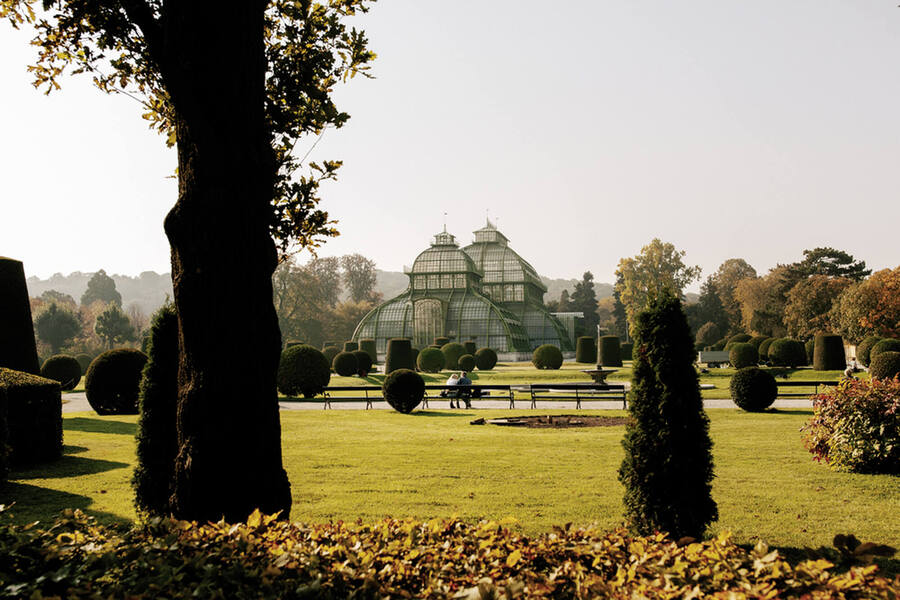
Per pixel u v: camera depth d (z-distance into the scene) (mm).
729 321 103938
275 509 6281
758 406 23891
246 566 4348
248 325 6184
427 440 16969
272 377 6402
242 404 6117
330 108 8008
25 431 13883
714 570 4016
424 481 11812
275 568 4102
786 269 85125
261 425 6238
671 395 7719
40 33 7531
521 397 33688
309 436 17938
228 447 6047
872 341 46594
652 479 7695
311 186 8047
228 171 6117
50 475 12820
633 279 88812
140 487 8695
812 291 68312
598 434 18047
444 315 81938
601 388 26797
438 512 9586
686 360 7824
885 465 12281
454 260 86188
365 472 12688
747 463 13469
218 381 6070
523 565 4668
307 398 33094
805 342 67062
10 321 21344
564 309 135375
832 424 12766
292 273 98125
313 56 7883
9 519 9352
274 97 7848
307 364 33000
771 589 3678
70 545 4758
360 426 20500
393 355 47906
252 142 6316
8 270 21484
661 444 7688
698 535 7582
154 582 4027
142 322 114812
